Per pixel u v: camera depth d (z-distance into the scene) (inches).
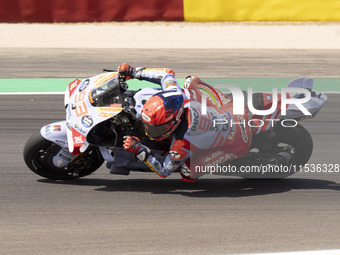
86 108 661.3
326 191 731.4
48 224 623.2
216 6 2065.7
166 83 668.7
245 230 613.0
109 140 672.4
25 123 1018.7
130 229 612.4
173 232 606.2
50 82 1330.0
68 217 641.6
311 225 629.0
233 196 712.4
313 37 1927.9
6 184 740.7
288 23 2079.2
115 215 648.4
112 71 719.1
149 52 1679.4
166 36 1888.5
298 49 1766.7
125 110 644.7
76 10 2017.7
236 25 2065.7
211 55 1658.5
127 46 1754.4
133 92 692.7
